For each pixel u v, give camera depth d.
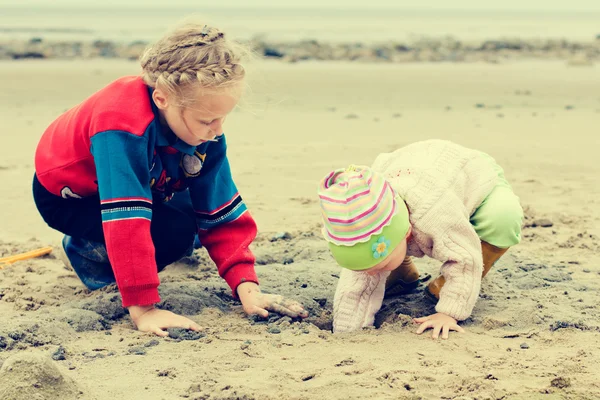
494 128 9.12
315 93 12.98
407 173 3.21
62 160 3.27
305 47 22.66
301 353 2.89
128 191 3.02
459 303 3.14
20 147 7.80
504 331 3.14
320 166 6.81
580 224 4.88
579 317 3.25
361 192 2.88
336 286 3.75
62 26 43.41
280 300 3.35
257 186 6.04
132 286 3.08
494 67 19.56
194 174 3.34
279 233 4.63
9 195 5.82
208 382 2.58
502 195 3.31
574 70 18.52
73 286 3.79
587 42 29.23
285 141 8.17
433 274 3.96
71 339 3.02
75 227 3.51
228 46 2.95
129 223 3.03
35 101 11.59
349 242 2.87
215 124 2.98
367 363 2.77
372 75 16.50
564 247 4.39
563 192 5.82
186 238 3.60
